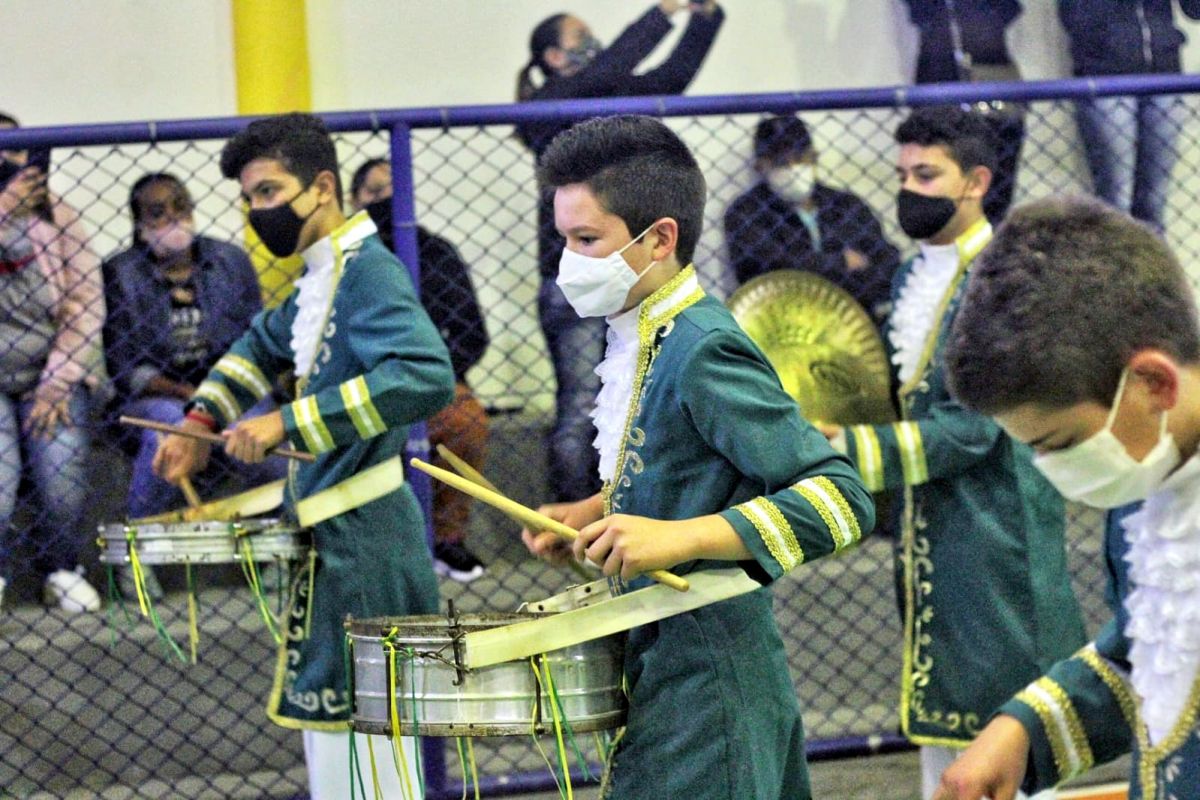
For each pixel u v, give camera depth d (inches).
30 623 191.8
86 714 190.4
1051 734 89.6
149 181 194.1
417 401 138.9
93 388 205.8
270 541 144.9
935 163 159.5
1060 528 158.4
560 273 108.0
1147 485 78.3
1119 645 89.3
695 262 232.7
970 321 77.6
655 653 106.0
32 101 267.6
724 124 218.4
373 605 145.9
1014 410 77.0
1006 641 155.8
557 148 108.0
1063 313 75.0
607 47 266.7
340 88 277.4
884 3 294.2
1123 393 75.7
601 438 110.0
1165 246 77.6
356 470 146.4
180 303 196.1
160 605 209.5
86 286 206.1
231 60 274.4
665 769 105.2
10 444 199.2
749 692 105.9
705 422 102.3
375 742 143.9
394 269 144.6
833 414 179.8
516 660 102.0
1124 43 273.6
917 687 160.4
